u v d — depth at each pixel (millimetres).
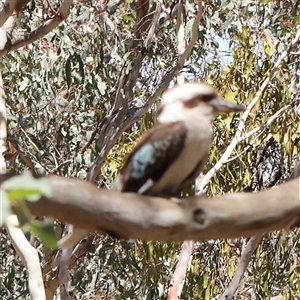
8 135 12180
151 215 4363
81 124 14258
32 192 2693
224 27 11867
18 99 14094
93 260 14211
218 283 12766
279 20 12281
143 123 11328
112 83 14156
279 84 11883
